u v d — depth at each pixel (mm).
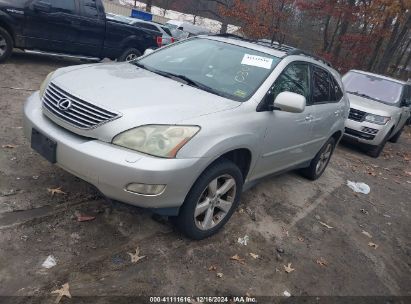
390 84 10289
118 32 9906
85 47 9438
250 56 4387
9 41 8312
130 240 3539
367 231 5137
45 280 2910
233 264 3619
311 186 6004
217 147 3332
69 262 3131
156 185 3031
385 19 18281
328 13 18609
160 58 4621
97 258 3240
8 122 5328
